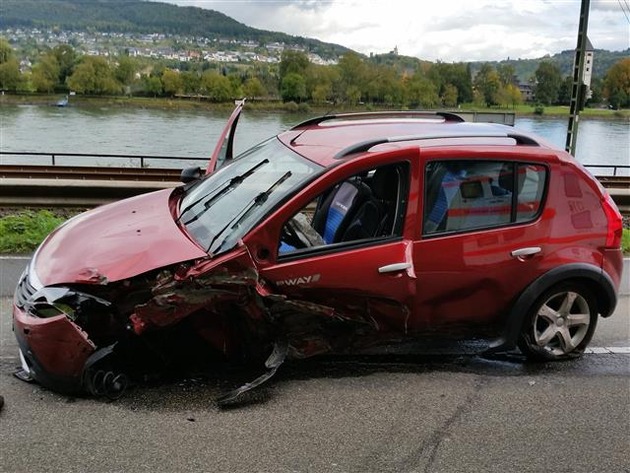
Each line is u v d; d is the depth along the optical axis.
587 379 4.38
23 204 8.98
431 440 3.49
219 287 3.56
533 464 3.30
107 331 3.68
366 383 4.14
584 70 12.39
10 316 4.99
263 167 4.42
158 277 3.56
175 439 3.36
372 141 4.02
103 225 4.16
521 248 4.23
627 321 5.64
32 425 3.41
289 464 3.19
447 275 4.09
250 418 3.62
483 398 4.02
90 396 3.75
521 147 4.30
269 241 3.71
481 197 4.17
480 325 4.33
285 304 3.74
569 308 4.53
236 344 3.97
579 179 4.41
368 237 4.01
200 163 18.94
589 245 4.42
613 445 3.54
